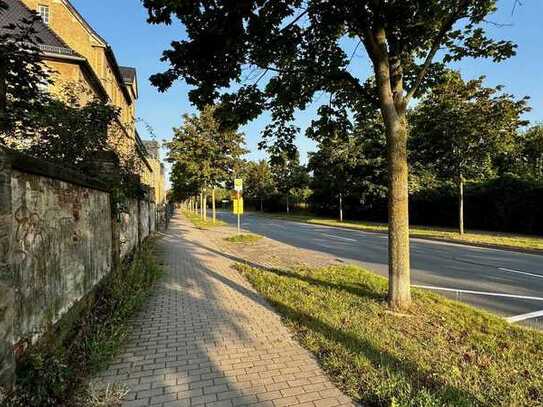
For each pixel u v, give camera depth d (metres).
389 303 5.54
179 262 10.02
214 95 5.46
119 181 6.76
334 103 7.29
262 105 6.18
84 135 5.64
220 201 87.38
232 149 23.83
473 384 3.28
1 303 2.35
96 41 18.02
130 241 8.96
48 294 3.37
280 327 4.79
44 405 2.78
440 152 18.44
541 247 14.43
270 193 58.75
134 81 26.75
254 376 3.44
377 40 5.40
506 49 5.64
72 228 4.16
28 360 2.85
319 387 3.25
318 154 34.38
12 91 4.19
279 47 5.46
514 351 4.04
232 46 4.79
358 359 3.70
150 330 4.66
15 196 2.74
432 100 17.36
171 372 3.50
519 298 6.71
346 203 38.25
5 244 2.39
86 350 3.72
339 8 5.02
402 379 3.25
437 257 12.08
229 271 8.77
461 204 19.22
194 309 5.60
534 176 21.91
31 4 16.78
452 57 6.06
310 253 12.20
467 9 5.22
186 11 4.22
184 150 23.73
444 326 4.75
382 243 16.05
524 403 3.02
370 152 31.59
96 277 5.31
